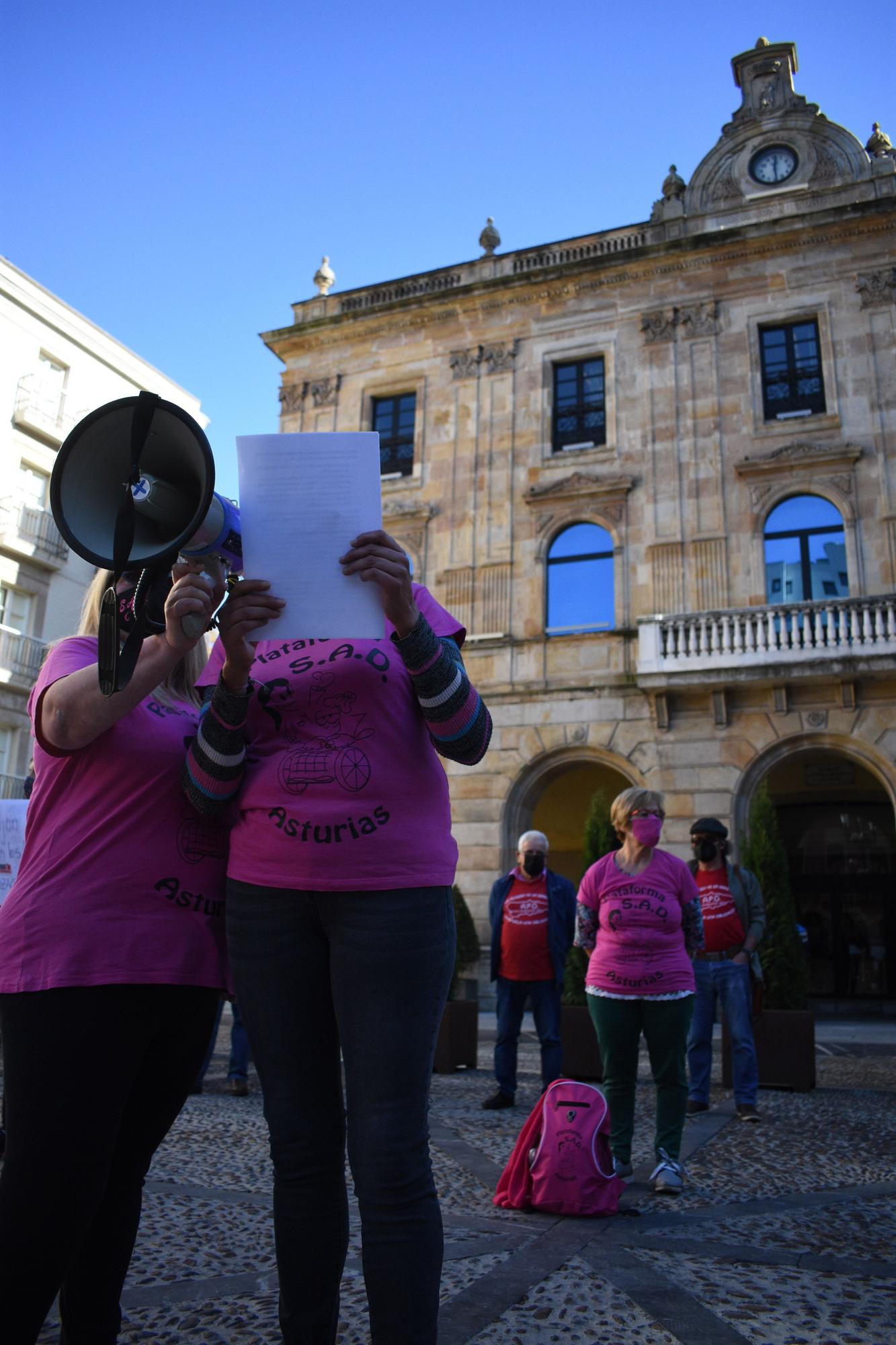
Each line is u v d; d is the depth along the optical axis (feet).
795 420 59.62
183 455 6.11
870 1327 8.68
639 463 62.28
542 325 67.51
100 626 5.75
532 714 60.23
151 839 6.70
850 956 68.23
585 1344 8.18
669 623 57.31
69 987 6.06
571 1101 13.19
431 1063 6.32
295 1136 6.42
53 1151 5.83
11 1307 5.67
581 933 15.78
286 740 6.88
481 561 64.39
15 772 74.08
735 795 54.90
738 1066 20.98
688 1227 12.05
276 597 6.19
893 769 52.65
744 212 64.64
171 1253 10.46
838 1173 15.35
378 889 6.34
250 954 6.57
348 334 72.74
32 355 79.61
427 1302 5.64
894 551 55.77
